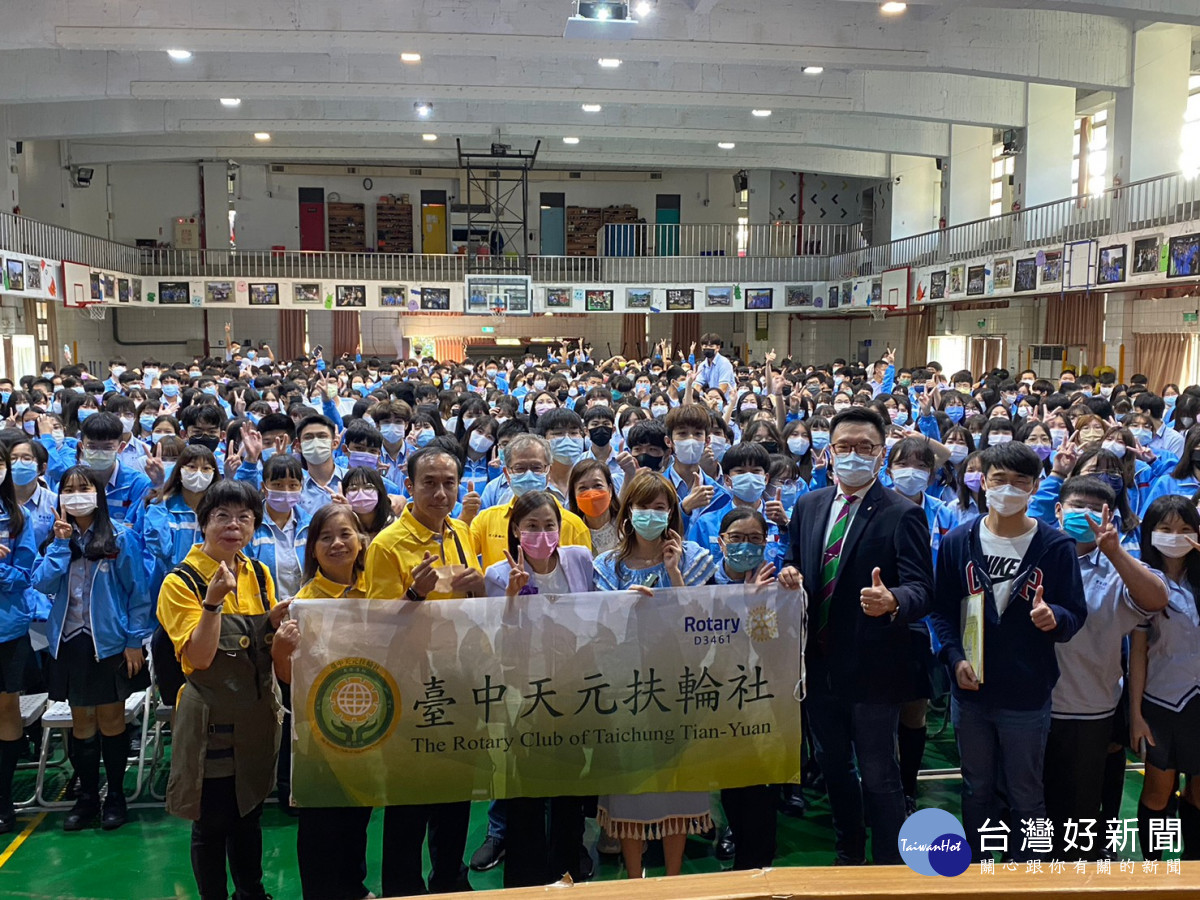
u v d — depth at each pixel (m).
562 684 3.39
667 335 31.52
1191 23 12.71
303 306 25.86
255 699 3.42
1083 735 3.62
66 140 25.50
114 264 24.17
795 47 14.54
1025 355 19.64
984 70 15.08
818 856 4.19
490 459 6.68
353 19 13.82
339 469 6.05
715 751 3.46
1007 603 3.42
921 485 4.51
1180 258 12.82
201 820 3.39
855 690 3.54
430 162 29.97
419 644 3.33
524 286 26.02
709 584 3.63
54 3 13.33
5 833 4.40
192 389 10.98
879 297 23.36
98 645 4.30
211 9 13.61
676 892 1.81
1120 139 15.85
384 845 3.44
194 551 3.49
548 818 4.12
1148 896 1.81
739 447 4.73
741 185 30.09
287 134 26.09
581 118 21.83
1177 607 3.67
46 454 5.24
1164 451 7.83
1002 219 19.14
